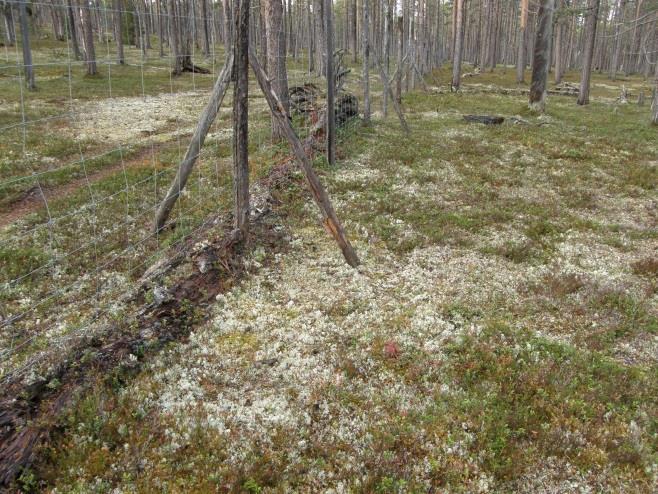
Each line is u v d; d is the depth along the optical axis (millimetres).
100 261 9062
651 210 13320
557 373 6449
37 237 9812
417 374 6457
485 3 72625
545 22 26859
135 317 7078
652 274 9531
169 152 16406
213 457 5059
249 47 8508
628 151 19984
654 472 5129
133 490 4668
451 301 8375
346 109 21016
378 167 15680
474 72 62969
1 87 30156
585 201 13688
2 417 5109
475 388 6199
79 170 14258
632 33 76500
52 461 4914
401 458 5156
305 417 5695
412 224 11422
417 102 32406
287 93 17094
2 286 8008
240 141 8875
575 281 9055
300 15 64312
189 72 43000
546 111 29922
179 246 9211
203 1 50844
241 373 6434
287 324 7527
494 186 14820
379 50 59375
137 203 11641
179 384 6141
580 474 5129
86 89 30859
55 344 6402
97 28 71875
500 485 4988
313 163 15172
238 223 9328
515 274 9430
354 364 6609
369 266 9461
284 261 9430
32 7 55062
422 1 53656
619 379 6449
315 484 4883
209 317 7609
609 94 46656
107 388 5828
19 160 14711
